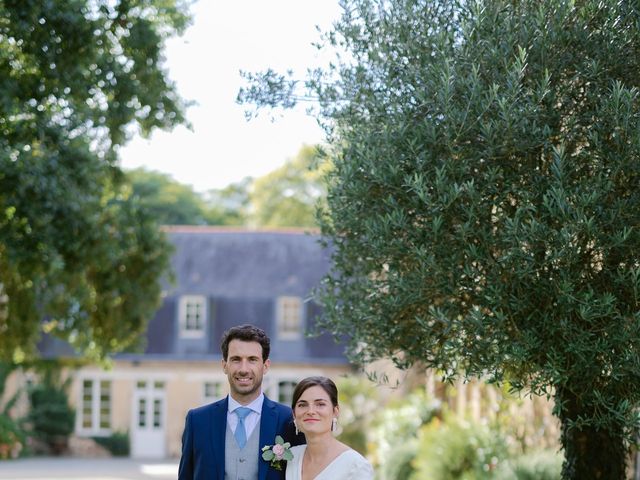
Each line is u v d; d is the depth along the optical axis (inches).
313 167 258.7
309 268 1256.2
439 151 210.8
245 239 1295.5
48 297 533.3
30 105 361.7
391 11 233.0
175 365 1214.9
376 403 947.3
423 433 586.2
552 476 375.2
